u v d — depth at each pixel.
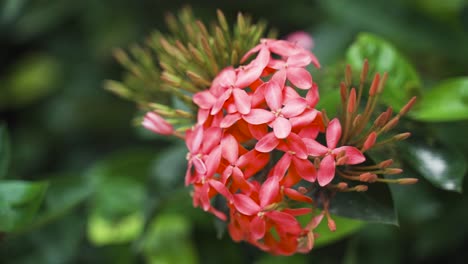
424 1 0.52
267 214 0.41
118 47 0.64
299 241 0.42
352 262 0.50
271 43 0.43
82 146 0.69
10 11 0.59
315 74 0.49
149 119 0.44
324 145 0.43
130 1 0.64
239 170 0.41
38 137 0.68
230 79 0.42
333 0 0.53
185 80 0.46
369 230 0.51
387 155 0.44
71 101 0.68
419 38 0.53
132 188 0.53
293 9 0.62
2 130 0.47
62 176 0.50
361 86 0.42
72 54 0.69
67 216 0.53
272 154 0.43
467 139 0.49
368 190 0.42
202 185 0.42
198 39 0.45
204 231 0.53
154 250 0.53
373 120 0.45
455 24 0.52
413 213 0.49
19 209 0.45
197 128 0.43
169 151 0.51
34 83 0.70
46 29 0.68
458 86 0.47
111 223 0.53
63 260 0.52
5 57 0.72
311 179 0.41
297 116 0.41
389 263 0.51
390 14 0.53
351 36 0.55
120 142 0.69
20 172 0.66
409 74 0.47
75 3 0.64
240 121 0.42
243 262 0.52
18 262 0.52
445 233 0.50
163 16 0.64
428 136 0.45
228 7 0.63
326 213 0.42
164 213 0.53
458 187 0.44
